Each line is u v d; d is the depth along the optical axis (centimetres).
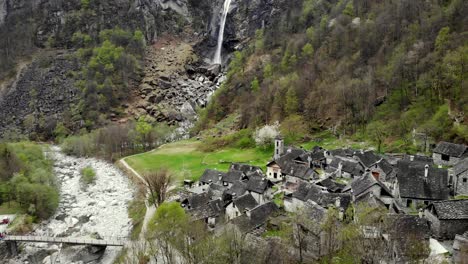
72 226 9244
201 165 13350
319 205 6706
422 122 11862
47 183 10881
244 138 15912
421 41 14638
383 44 16700
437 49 13738
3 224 8850
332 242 5231
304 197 7456
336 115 14912
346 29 19200
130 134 18062
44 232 8812
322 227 5403
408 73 13988
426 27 15300
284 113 16375
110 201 10969
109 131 18125
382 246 4906
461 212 5644
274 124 15400
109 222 9425
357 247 4856
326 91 15912
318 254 5238
